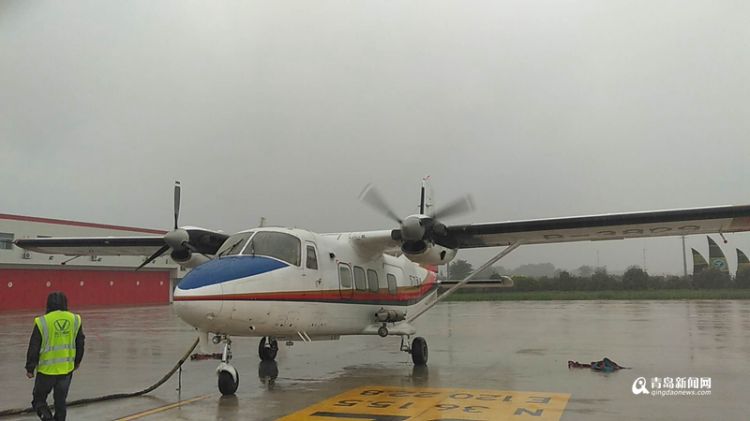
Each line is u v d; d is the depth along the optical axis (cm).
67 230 4153
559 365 1183
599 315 2795
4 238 3719
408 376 1072
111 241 1484
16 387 985
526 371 1109
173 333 2023
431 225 1202
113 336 1917
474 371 1120
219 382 892
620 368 1112
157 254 1312
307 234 1074
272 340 1304
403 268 1457
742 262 5306
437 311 3397
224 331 869
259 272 909
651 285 5462
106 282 4403
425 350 1228
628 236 1273
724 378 1000
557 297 5209
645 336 1742
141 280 4694
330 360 1329
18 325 2423
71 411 788
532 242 1328
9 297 3753
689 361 1210
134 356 1404
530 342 1638
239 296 854
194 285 819
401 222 1184
